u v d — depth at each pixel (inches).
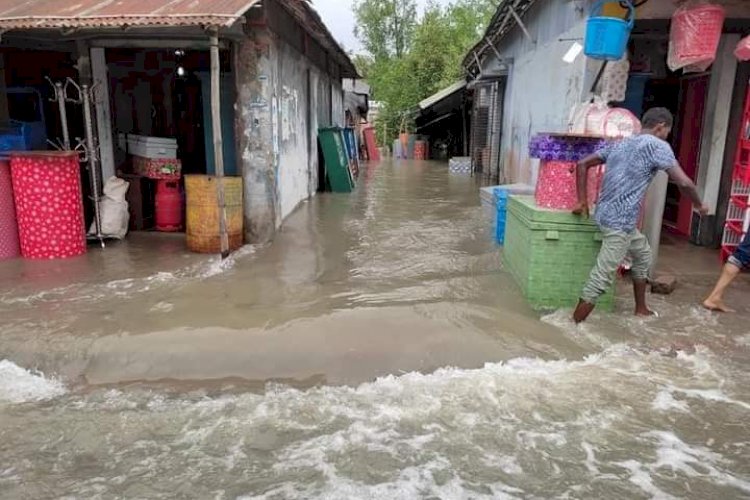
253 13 285.6
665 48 303.4
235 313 207.6
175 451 142.5
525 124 492.7
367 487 129.8
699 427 152.9
